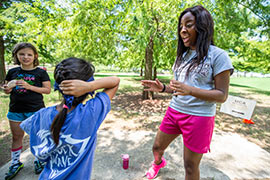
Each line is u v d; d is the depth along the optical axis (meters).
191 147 1.37
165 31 4.63
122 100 6.33
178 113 1.46
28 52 1.81
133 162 2.24
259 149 2.69
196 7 1.21
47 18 5.00
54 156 0.92
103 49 5.11
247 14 4.39
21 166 1.99
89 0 4.08
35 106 1.89
